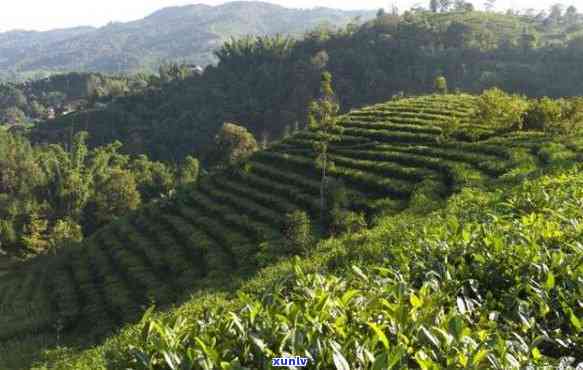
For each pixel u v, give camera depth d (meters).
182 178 76.56
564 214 9.14
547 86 96.19
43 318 32.25
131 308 29.00
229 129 77.69
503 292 6.27
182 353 4.59
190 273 29.94
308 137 47.91
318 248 18.97
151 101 140.38
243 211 37.41
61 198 71.56
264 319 4.93
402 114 48.16
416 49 119.56
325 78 42.81
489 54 115.56
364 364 4.26
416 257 7.43
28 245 58.41
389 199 29.88
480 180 25.92
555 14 162.38
